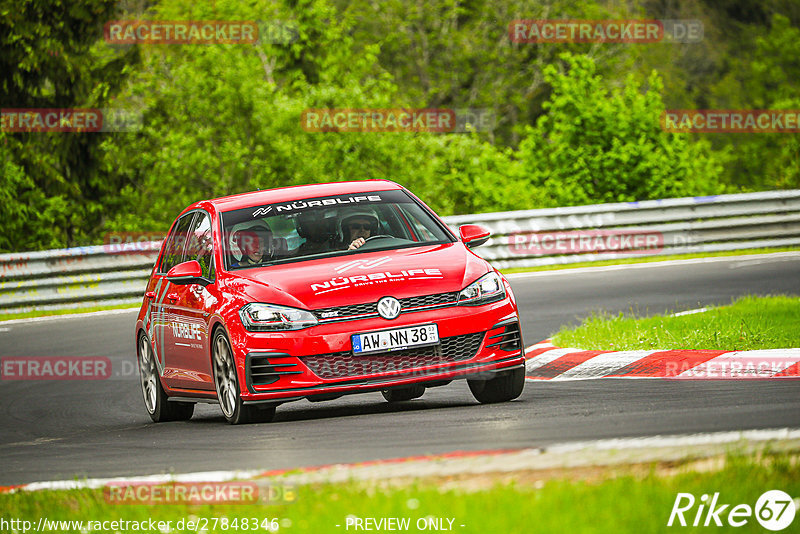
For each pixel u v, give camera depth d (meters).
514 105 193.12
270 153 113.56
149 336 34.62
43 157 117.44
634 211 76.75
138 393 41.09
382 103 116.69
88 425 35.12
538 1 190.62
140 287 72.25
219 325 28.86
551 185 103.81
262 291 28.28
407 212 32.03
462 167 113.12
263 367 27.48
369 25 193.88
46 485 21.53
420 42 194.00
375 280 27.88
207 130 112.50
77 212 118.12
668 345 36.28
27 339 56.66
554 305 54.25
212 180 112.31
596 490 15.82
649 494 15.45
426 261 28.83
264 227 31.16
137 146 118.12
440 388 35.62
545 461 18.14
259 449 23.92
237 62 114.31
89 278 71.00
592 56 181.75
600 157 101.31
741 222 76.50
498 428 23.66
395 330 27.25
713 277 60.44
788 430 19.62
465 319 27.70
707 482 16.03
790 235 77.31
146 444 27.17
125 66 120.12
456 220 74.19
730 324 38.53
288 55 155.25
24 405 40.09
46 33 117.88
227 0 141.75
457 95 192.12
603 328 40.59
